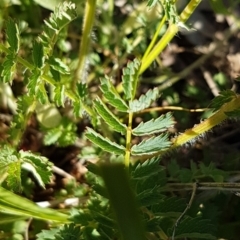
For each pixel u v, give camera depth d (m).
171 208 0.09
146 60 0.11
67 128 0.13
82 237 0.09
